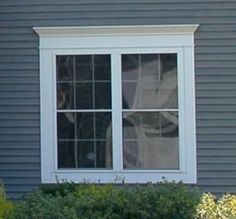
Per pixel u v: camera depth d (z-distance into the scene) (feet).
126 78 50.62
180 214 32.78
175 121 50.42
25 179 51.08
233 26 50.19
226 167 50.01
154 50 50.44
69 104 51.03
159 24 50.31
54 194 45.78
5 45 51.42
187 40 50.29
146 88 50.57
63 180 49.44
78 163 50.88
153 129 50.44
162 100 50.47
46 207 32.22
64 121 51.08
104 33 50.65
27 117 51.24
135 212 32.99
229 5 50.19
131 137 50.60
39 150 51.08
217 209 33.04
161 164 50.39
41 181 50.88
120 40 50.62
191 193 34.09
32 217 31.63
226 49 50.14
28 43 51.34
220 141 50.08
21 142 51.19
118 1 50.65
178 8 50.29
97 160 50.70
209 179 50.01
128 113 50.62
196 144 50.21
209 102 50.19
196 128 50.21
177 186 35.50
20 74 51.34
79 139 50.96
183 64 50.29
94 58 50.80
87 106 50.88
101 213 32.96
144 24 50.39
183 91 50.29
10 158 51.24
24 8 51.24
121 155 50.49
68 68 51.06
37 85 51.24
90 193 36.63
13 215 31.86
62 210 32.27
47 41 51.13
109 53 50.65
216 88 50.19
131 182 50.29
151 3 50.44
